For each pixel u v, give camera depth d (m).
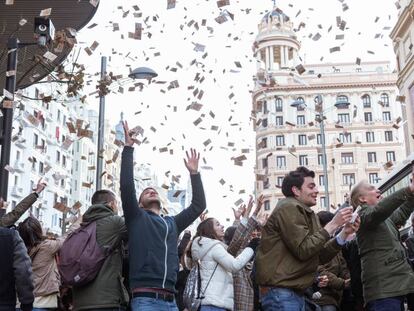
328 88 82.12
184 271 8.12
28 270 5.45
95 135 78.12
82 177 72.44
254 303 7.04
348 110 81.12
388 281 5.08
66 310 6.94
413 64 38.53
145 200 5.46
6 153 8.68
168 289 4.95
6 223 6.10
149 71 13.73
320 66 84.06
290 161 79.31
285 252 4.80
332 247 4.75
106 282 5.01
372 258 5.20
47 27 9.36
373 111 81.19
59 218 62.09
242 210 6.18
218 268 5.95
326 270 6.66
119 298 5.06
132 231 5.03
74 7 12.05
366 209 5.21
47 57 9.83
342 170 78.44
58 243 6.69
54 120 62.25
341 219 4.65
